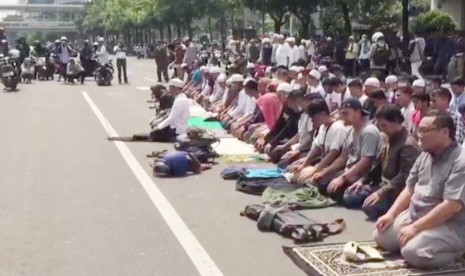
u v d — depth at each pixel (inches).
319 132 327.6
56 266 219.1
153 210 288.0
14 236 251.0
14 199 307.6
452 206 204.1
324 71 536.4
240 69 625.0
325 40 1084.5
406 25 1010.7
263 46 951.0
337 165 307.6
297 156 358.0
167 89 529.0
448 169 206.7
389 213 226.2
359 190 287.1
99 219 273.9
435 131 205.8
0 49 1079.6
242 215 279.3
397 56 850.8
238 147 439.5
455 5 1250.6
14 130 539.2
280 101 422.6
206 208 291.6
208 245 240.2
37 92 903.1
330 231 251.9
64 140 487.2
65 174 364.2
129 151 437.7
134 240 246.2
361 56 893.8
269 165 382.6
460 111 324.5
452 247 208.1
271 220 257.0
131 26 3371.1
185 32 2903.5
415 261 208.8
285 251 230.8
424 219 209.0
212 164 390.0
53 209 289.6
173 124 475.2
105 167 383.6
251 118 468.8
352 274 205.3
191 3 2145.7
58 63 1127.6
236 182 336.8
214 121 539.8
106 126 565.0
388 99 385.4
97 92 905.5
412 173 224.5
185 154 365.1
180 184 339.0
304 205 289.7
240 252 231.9
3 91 916.0
